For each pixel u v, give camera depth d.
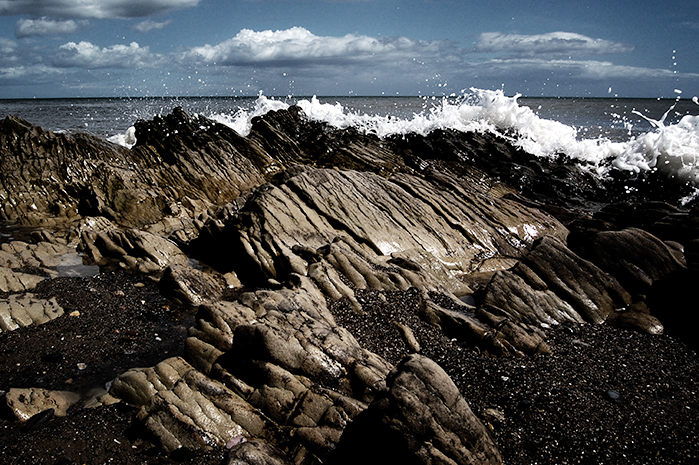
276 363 7.52
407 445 5.87
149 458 6.91
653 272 12.29
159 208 18.94
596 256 13.14
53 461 6.79
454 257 15.49
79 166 20.45
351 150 25.89
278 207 14.57
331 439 6.73
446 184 18.97
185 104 94.38
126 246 14.81
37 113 70.00
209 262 15.13
